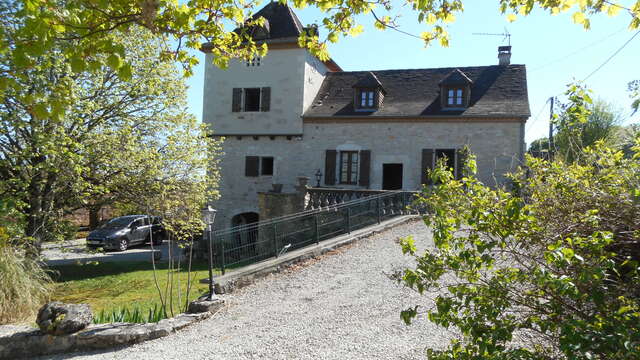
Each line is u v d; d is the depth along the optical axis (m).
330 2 4.94
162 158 13.23
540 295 2.59
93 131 12.25
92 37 3.99
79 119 11.55
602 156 2.93
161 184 13.12
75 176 11.47
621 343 1.96
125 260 16.91
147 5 3.90
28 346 5.53
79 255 18.61
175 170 13.68
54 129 10.87
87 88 11.94
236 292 7.64
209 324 6.23
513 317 2.69
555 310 2.46
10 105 10.32
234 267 9.52
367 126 18.97
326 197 15.11
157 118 13.53
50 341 5.55
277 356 4.96
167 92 13.91
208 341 5.58
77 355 5.40
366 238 11.26
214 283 7.45
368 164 18.75
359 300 6.76
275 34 20.38
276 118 19.98
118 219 21.59
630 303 2.24
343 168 19.31
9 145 11.28
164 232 24.06
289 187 19.62
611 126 14.88
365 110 19.33
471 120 17.66
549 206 2.76
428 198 2.91
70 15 3.58
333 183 19.12
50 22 3.55
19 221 10.07
